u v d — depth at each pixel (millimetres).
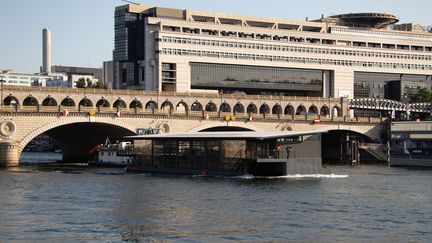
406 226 73688
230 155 131000
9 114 153625
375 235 68938
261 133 134750
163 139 142125
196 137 135875
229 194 99688
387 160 190750
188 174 135875
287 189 106250
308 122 199375
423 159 169375
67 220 76875
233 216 79562
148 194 100188
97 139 190500
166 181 120438
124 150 163375
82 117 162875
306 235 68562
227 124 185750
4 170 144750
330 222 75750
